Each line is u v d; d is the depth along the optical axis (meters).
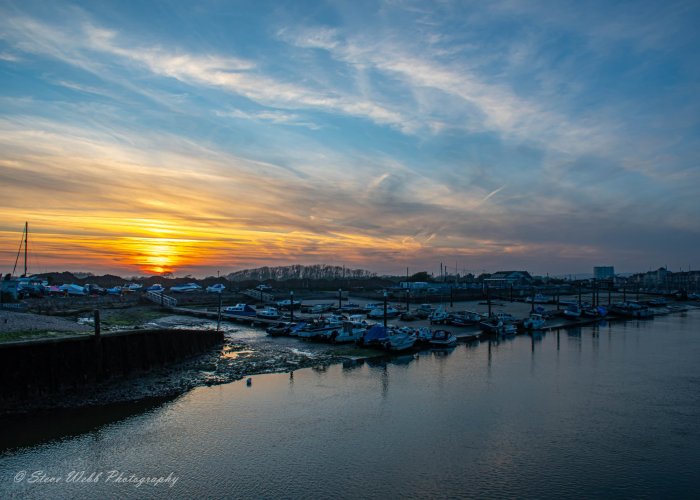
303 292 167.12
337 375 42.00
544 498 20.56
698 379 42.72
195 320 81.12
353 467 23.22
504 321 82.38
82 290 101.94
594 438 27.55
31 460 23.23
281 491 20.86
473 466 23.56
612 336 74.56
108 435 26.45
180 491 20.75
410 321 86.94
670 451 25.77
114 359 35.81
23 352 29.98
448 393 36.72
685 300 180.12
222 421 29.20
